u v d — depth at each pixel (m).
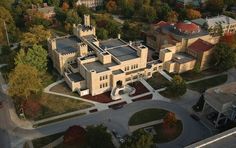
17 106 124.25
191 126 116.06
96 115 120.88
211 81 147.62
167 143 107.19
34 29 164.25
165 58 152.00
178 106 128.00
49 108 123.88
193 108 126.69
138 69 145.75
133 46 159.50
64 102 128.00
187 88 141.00
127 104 128.25
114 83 134.25
